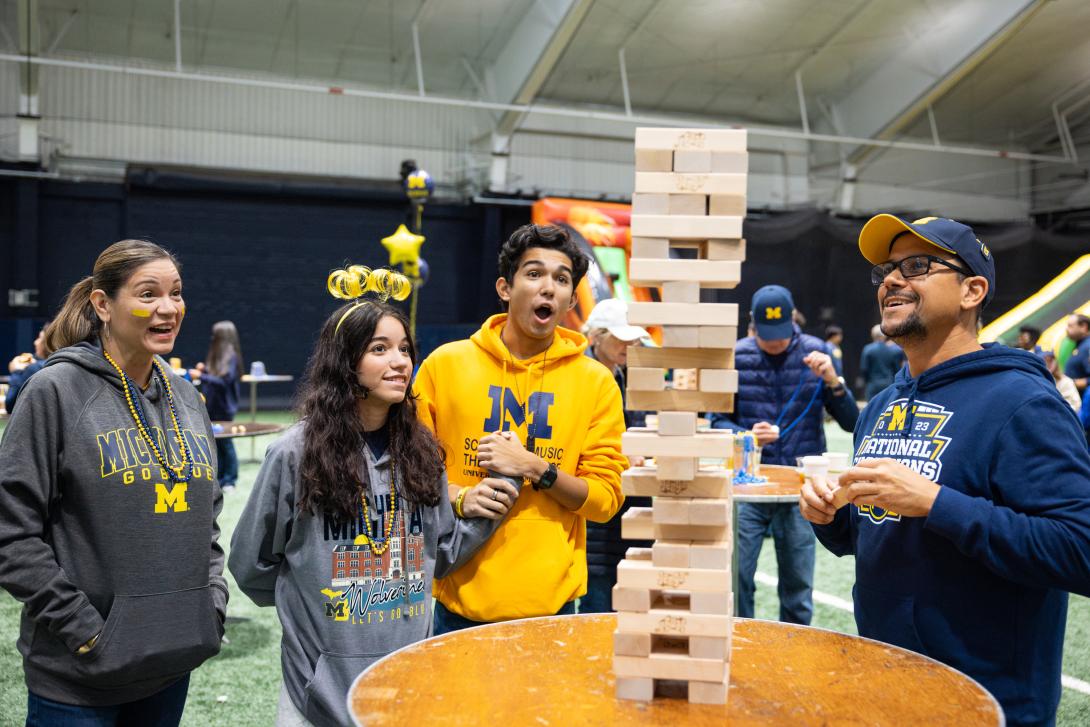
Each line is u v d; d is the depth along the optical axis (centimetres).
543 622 185
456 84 1784
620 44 1673
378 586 200
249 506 204
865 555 189
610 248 1589
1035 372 180
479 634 177
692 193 142
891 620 181
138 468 192
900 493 167
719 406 143
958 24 1653
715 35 1661
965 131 2041
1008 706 169
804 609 391
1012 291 1925
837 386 416
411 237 775
